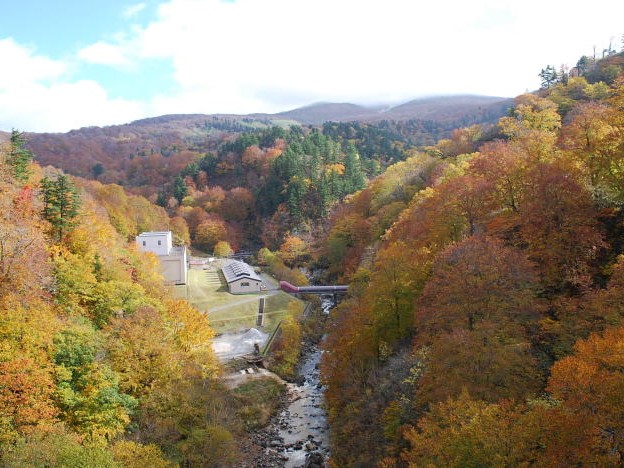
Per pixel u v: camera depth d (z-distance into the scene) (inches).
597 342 991.6
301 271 5664.4
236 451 1952.5
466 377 1314.0
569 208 1752.0
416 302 2058.3
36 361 1515.7
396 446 1552.7
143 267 3144.7
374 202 5231.3
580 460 865.5
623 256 1446.9
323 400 2677.2
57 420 1446.9
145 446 1537.9
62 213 2400.3
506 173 2210.9
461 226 2353.6
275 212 7431.1
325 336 3651.6
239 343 3390.7
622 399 873.5
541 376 1318.9
